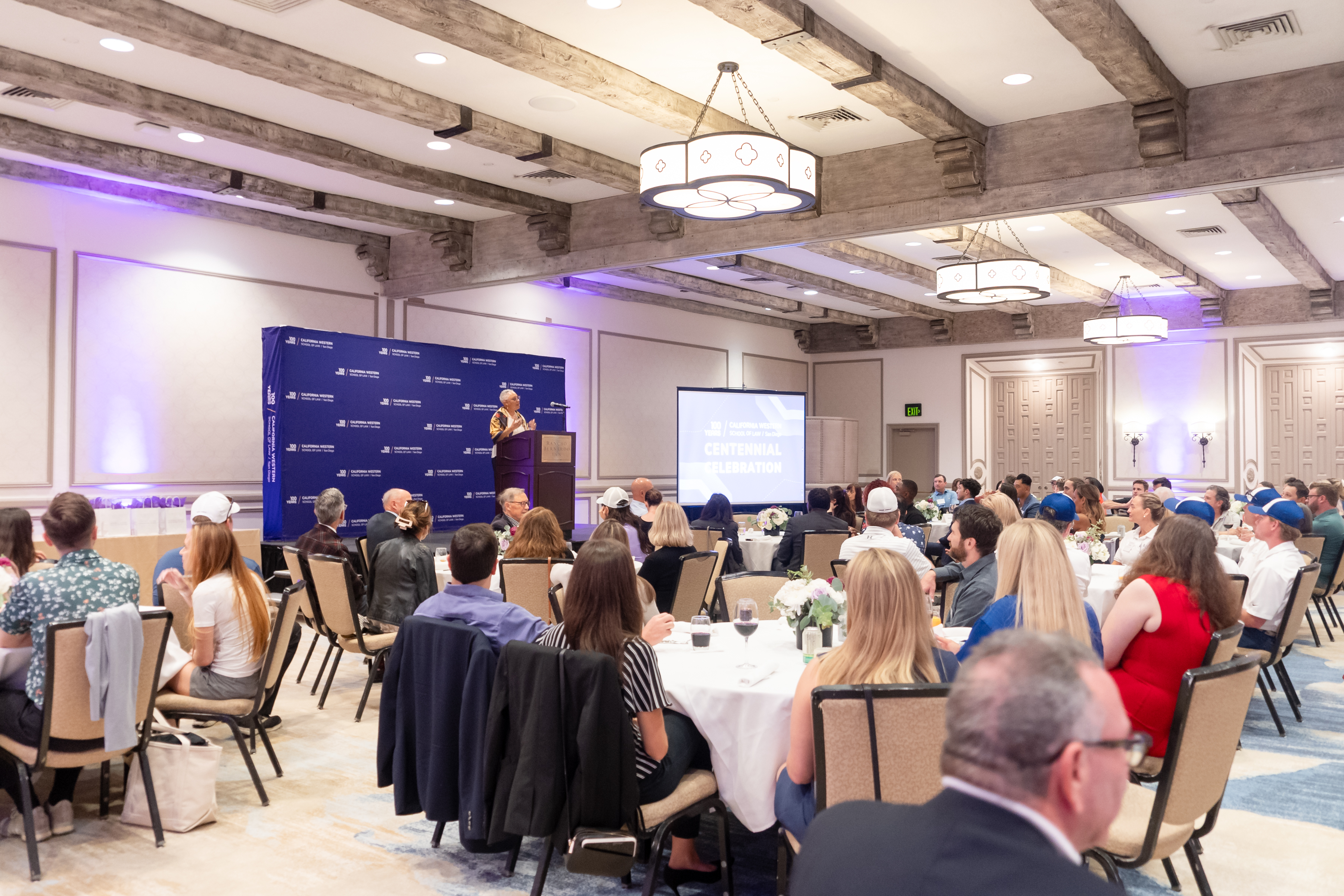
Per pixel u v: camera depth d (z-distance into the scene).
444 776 3.15
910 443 16.28
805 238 7.81
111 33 5.56
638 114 6.28
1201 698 2.43
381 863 3.37
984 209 6.94
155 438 8.78
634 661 2.81
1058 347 14.80
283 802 3.98
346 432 9.41
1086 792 1.00
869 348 16.61
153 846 3.51
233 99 6.57
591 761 2.69
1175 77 5.95
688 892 3.14
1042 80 6.07
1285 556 5.03
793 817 2.55
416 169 8.00
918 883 1.00
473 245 10.05
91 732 3.37
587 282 13.16
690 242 8.45
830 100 6.47
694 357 15.02
